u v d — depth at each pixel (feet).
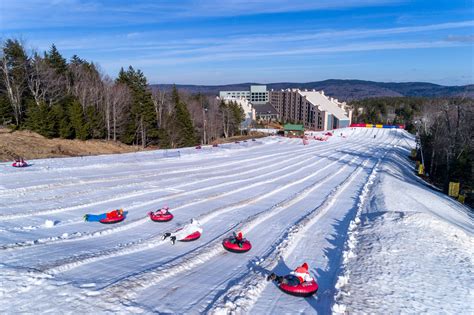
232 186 99.14
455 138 154.40
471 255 52.39
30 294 30.78
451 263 48.08
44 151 134.51
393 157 208.74
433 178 170.09
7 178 83.46
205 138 252.01
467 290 40.37
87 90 209.67
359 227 64.85
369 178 127.95
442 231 60.75
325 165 161.17
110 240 49.57
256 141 247.91
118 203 71.46
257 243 53.52
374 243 53.98
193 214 67.00
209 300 33.55
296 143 260.42
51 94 193.26
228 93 606.14
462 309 36.04
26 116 174.50
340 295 37.19
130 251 45.47
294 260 47.88
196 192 87.66
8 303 29.14
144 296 32.91
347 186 112.47
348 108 466.29
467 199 131.13
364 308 34.65
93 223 57.36
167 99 273.75
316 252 51.42
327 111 415.23
